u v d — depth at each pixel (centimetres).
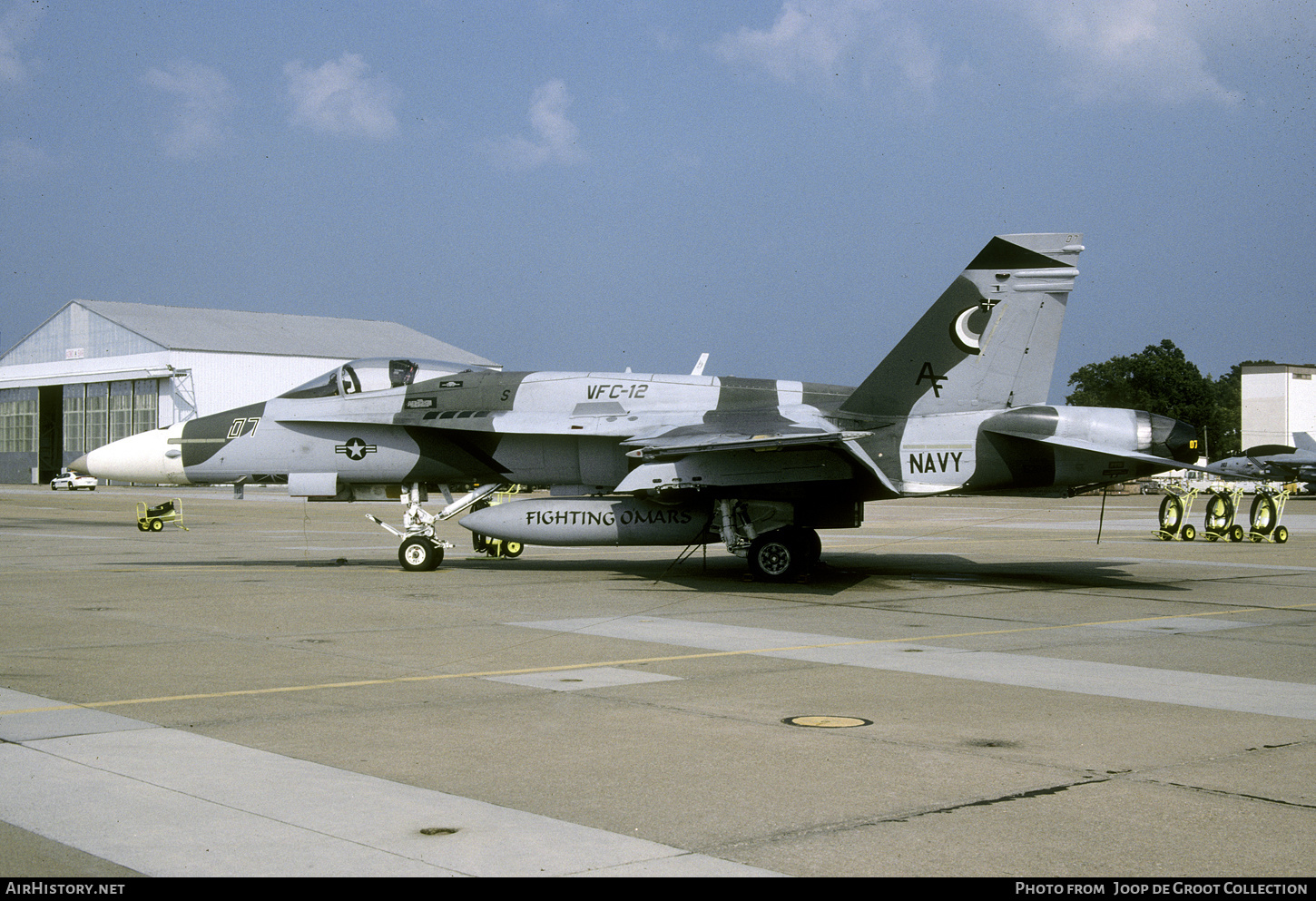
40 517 3934
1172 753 672
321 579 1714
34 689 848
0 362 8650
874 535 2961
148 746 672
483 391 1852
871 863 484
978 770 631
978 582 1720
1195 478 6900
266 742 685
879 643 1105
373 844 501
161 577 1736
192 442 1903
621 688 867
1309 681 914
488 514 1767
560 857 486
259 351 7506
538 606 1385
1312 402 7419
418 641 1097
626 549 2395
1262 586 1677
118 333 7606
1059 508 4969
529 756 657
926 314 1691
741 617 1296
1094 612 1367
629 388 1827
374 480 1881
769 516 1708
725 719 760
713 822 537
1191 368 8981
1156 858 491
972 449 1664
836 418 1720
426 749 670
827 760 651
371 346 8331
